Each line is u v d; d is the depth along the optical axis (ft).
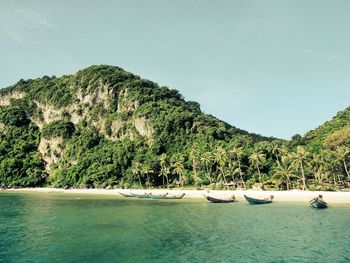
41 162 611.06
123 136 586.86
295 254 100.12
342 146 364.79
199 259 96.78
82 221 163.22
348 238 118.11
